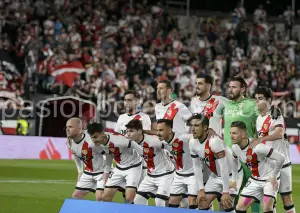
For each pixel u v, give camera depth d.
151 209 19.22
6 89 61.97
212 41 82.62
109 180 27.86
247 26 87.19
